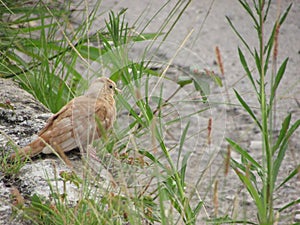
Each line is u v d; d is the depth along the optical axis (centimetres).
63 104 1327
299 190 1327
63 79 1383
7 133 1124
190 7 2077
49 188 969
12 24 1456
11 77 1361
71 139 1052
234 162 996
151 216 966
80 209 907
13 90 1266
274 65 959
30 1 1493
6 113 1169
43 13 1464
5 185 986
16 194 912
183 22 2006
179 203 946
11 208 927
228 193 1257
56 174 980
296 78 1777
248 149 1474
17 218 906
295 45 1912
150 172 1037
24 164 1017
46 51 1353
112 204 924
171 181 1032
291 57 1866
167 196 995
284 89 1725
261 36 957
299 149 1471
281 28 1980
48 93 1323
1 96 1237
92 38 1419
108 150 1110
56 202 923
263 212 930
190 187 1015
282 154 954
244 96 1698
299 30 1973
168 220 918
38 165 1027
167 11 2050
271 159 945
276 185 1342
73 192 962
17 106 1202
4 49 1417
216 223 938
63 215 881
